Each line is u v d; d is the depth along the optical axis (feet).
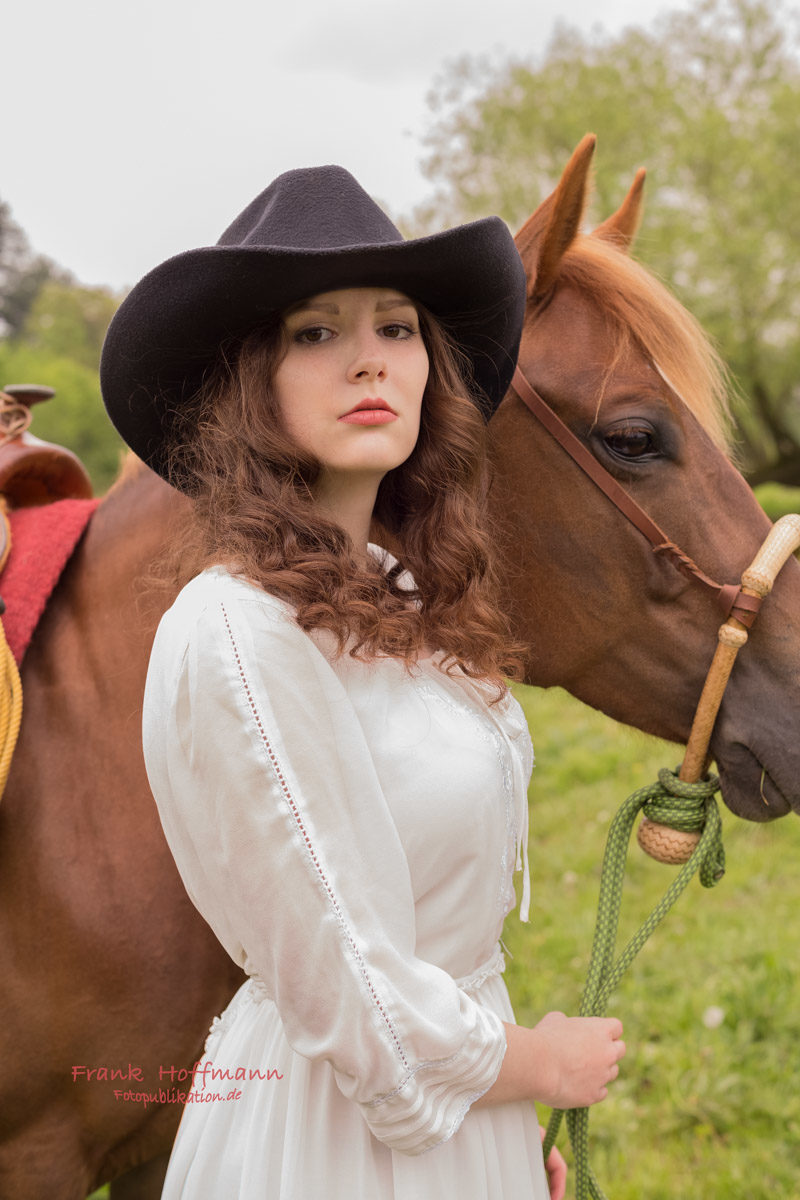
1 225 170.19
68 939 4.47
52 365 76.64
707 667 4.70
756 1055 9.12
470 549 3.79
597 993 4.15
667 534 4.68
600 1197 4.00
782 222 46.91
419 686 3.44
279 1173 3.36
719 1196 7.64
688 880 4.26
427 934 3.41
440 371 3.86
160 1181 5.55
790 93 48.16
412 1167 3.26
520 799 3.62
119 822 4.56
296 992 3.02
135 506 4.96
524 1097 3.34
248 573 3.19
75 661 4.81
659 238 45.80
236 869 3.04
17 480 5.45
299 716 3.06
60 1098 4.60
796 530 4.59
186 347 3.70
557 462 4.67
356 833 3.12
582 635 4.84
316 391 3.38
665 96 48.62
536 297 4.76
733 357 47.55
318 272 3.24
